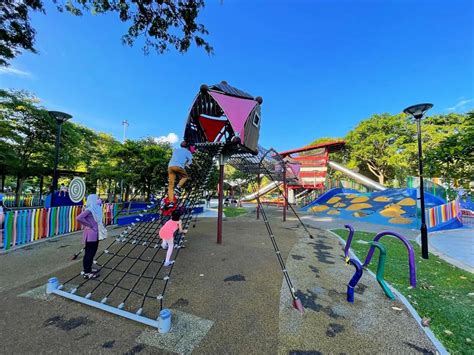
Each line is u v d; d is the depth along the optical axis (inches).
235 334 101.2
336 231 367.2
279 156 402.3
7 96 487.2
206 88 234.2
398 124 959.6
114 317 111.9
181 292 141.9
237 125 226.8
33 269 175.2
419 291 148.0
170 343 94.2
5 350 87.2
